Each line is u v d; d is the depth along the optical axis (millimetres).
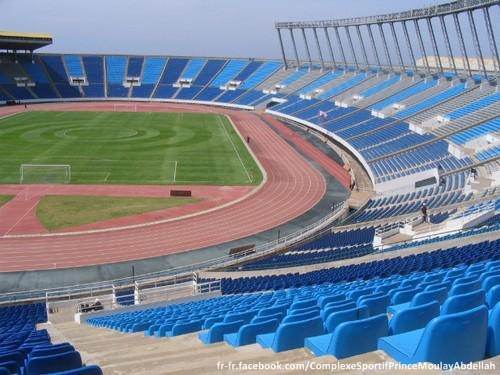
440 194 43062
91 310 24938
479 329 5082
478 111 58781
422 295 8445
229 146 71750
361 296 10469
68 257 35344
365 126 73750
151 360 7738
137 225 41281
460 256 18766
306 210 46469
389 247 29906
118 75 129875
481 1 57312
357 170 61281
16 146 66562
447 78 73438
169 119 93625
